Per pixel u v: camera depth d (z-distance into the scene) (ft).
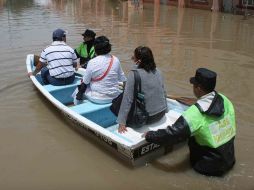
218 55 38.63
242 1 69.05
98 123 21.39
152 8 80.59
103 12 73.61
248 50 40.93
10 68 32.89
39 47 41.04
